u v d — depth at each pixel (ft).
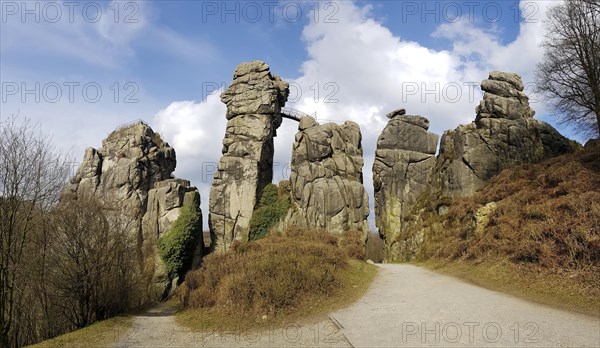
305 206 144.56
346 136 155.22
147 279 126.41
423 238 122.72
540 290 52.37
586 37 117.80
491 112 134.41
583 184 73.97
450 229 114.21
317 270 63.21
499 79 140.97
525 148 128.57
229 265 73.00
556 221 65.41
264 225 147.33
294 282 59.26
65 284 66.64
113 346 46.60
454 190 128.47
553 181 84.89
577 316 40.93
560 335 34.91
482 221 88.99
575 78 122.93
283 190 153.99
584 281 49.62
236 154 157.17
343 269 74.79
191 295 70.85
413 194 142.31
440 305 49.60
